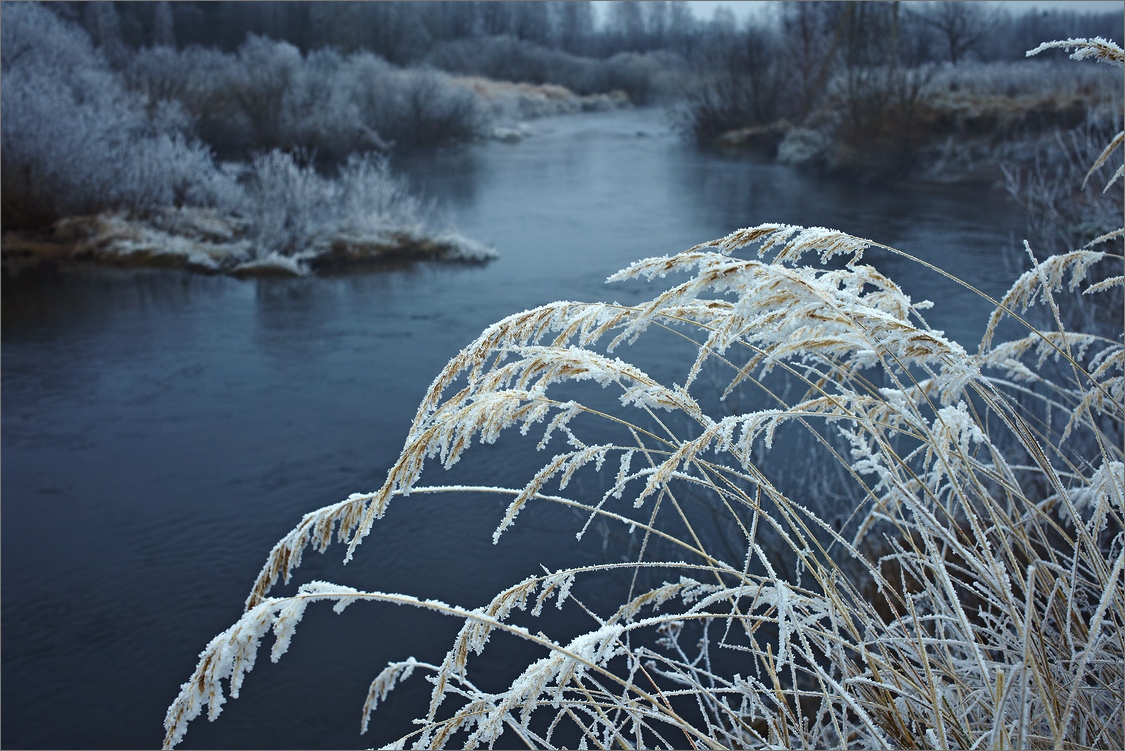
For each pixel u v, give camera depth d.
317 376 10.73
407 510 7.07
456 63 52.59
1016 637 2.11
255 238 17.53
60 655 5.66
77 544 6.98
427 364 11.08
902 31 32.28
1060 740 1.59
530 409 1.88
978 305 11.80
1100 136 10.24
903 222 17.89
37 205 18.20
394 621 5.75
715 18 42.34
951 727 1.84
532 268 15.77
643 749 1.89
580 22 62.41
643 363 10.02
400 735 4.69
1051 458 3.75
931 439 1.98
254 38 37.56
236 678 1.50
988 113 25.48
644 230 18.41
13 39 25.81
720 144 34.62
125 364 11.25
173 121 26.34
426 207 21.22
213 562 6.70
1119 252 8.23
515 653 5.32
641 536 6.06
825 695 1.81
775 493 2.00
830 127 28.50
